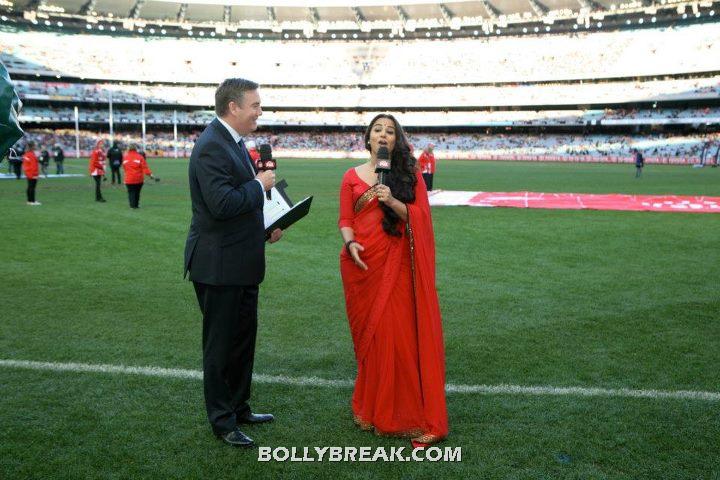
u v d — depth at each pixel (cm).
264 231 376
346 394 439
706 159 5484
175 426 384
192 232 363
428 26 7675
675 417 398
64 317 616
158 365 488
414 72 7575
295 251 1002
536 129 7400
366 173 394
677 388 446
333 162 5538
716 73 6512
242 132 363
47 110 6700
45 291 719
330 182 2875
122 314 630
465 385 450
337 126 7838
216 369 365
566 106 7119
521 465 338
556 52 7244
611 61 6881
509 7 7219
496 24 7456
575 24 7312
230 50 7812
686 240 1119
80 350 521
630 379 463
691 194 2170
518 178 3244
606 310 654
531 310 653
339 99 7550
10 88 219
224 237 354
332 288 752
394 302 376
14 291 717
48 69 6919
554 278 806
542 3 7031
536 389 443
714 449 356
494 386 448
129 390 438
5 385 443
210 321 364
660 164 5575
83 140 6556
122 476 324
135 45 7562
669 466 337
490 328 590
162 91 7338
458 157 6756
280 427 386
